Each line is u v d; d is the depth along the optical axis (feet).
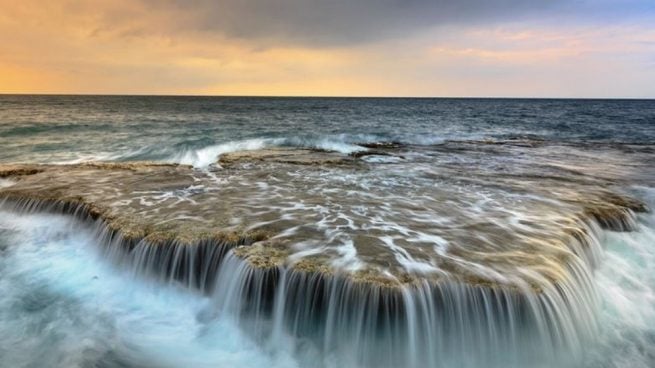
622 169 48.78
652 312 19.65
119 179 38.47
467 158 56.44
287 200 30.55
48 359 16.78
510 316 16.74
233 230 23.31
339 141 78.84
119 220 25.46
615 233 27.32
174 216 26.21
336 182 37.60
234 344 18.17
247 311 19.27
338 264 18.81
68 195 31.73
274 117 165.58
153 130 102.42
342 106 297.33
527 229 24.08
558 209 28.68
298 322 18.35
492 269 18.45
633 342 17.63
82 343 17.83
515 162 53.26
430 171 44.55
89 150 67.87
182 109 218.59
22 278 23.29
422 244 21.47
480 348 17.04
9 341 17.89
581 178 42.22
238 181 37.78
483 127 123.24
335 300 17.60
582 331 17.81
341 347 17.56
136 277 22.98
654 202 32.99
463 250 20.68
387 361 16.98
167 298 21.59
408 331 16.76
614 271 23.12
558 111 240.73
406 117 172.45
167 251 22.13
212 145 70.13
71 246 26.91
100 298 21.52
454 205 29.58
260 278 18.84
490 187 36.22
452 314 16.99
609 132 109.09
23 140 78.89
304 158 53.16
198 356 17.30
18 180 40.96
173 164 48.49
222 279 20.62
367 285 16.99
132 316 20.01
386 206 29.07
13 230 29.35
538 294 16.76
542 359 16.90
